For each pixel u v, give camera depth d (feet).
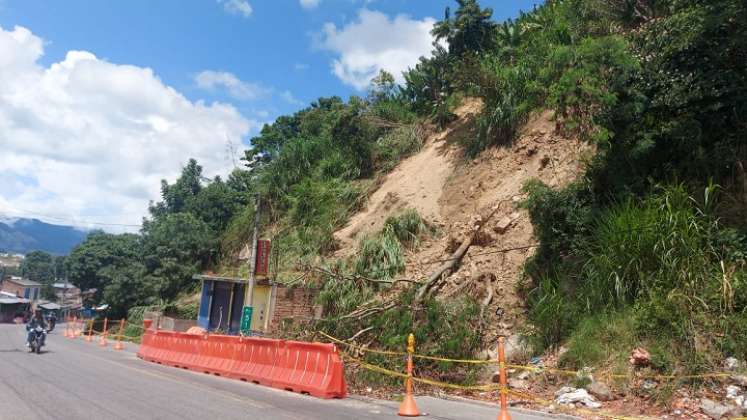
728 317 30.81
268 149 153.69
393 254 60.54
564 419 27.73
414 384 38.81
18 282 276.82
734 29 38.86
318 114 119.75
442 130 86.94
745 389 27.43
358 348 43.60
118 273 128.26
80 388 33.30
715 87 40.06
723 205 37.29
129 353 67.05
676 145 41.60
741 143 38.81
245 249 105.40
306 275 66.23
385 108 98.22
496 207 58.49
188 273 116.47
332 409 29.17
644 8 55.52
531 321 41.86
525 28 82.94
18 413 24.89
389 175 84.89
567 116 46.44
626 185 41.83
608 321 35.22
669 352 30.89
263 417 25.76
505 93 70.08
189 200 142.00
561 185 54.13
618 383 30.83
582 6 67.10
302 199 89.56
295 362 37.24
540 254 46.34
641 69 42.55
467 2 91.50
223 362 44.91
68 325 138.51
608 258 37.42
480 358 41.45
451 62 91.20
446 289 52.37
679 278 33.32
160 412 26.25
